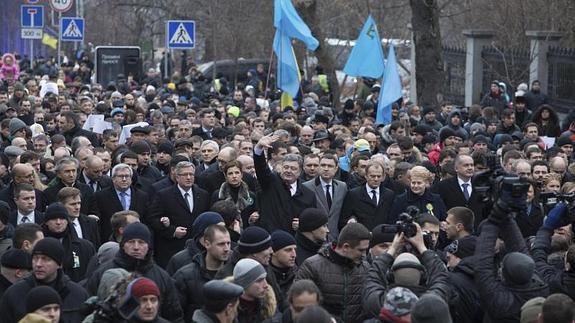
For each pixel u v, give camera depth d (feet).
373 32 146.20
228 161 81.92
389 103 132.36
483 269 51.75
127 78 219.20
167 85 204.85
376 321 49.57
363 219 81.92
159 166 98.32
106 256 59.98
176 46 184.85
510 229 52.95
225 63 260.42
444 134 108.99
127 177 81.30
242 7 250.57
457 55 207.41
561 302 44.75
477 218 84.79
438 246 71.20
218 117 134.00
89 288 57.00
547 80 183.32
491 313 51.57
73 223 72.74
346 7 237.86
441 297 47.88
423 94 168.25
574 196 57.26
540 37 183.01
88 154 90.02
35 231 61.26
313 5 189.47
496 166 53.78
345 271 56.49
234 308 48.70
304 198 79.00
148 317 47.52
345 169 98.78
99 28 338.95
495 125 130.00
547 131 130.31
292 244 58.08
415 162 98.78
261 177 78.28
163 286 55.67
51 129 125.39
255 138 97.14
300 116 142.20
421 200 82.02
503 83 178.70
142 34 341.00
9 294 54.75
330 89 194.08
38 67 269.03
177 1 298.97
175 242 80.64
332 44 253.65
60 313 52.70
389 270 52.13
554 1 195.72
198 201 81.05
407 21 248.52
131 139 106.42
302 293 48.29
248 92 175.83
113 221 65.87
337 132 117.19
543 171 82.69
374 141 108.78
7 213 66.69
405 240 52.70
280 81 139.64
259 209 78.95
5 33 353.10
